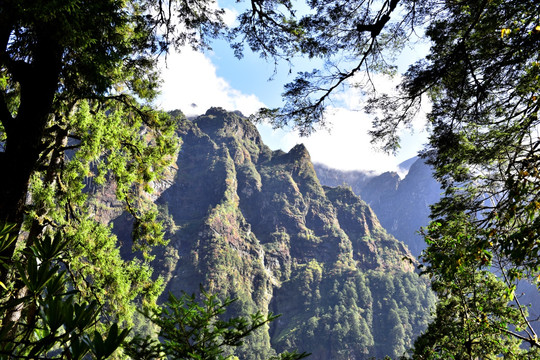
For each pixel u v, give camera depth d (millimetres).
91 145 10109
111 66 5984
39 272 1093
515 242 4117
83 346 898
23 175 4660
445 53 5766
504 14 5074
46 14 3891
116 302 11000
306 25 6199
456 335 11297
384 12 5402
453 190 8391
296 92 5961
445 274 5863
